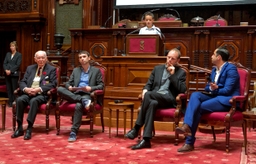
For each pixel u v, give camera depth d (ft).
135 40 16.26
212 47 21.13
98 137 13.84
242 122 12.20
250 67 20.20
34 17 28.17
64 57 23.75
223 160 10.41
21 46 29.30
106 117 16.49
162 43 16.98
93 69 14.64
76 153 11.10
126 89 16.34
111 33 22.91
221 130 14.05
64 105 14.05
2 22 29.12
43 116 19.89
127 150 11.61
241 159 10.55
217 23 22.06
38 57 14.93
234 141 13.46
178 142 13.03
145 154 11.06
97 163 9.89
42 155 10.80
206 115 11.86
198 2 27.07
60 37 24.18
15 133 13.73
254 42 20.18
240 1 25.85
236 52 20.63
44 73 14.89
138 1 28.63
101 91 14.14
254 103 16.30
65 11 28.78
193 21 23.98
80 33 23.35
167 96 12.66
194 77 20.70
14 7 28.99
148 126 11.94
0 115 20.36
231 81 12.22
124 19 28.48
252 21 26.86
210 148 12.12
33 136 13.96
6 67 24.82
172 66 12.91
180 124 15.46
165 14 27.58
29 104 14.11
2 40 31.73
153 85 13.48
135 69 16.22
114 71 16.65
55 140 13.17
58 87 14.29
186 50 21.62
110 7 30.53
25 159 10.28
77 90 14.12
